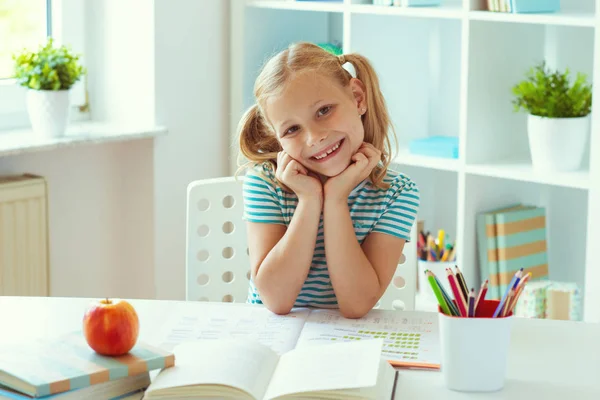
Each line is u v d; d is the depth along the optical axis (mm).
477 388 1347
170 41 2961
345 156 1746
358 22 2898
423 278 2938
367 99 1882
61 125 2744
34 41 2971
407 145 3070
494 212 2844
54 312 1688
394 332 1600
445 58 3139
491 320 1326
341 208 1745
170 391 1275
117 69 3027
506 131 2854
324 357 1374
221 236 2205
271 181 1865
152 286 3076
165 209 3051
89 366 1292
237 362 1359
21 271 2738
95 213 3029
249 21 3102
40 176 2783
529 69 2887
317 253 1850
